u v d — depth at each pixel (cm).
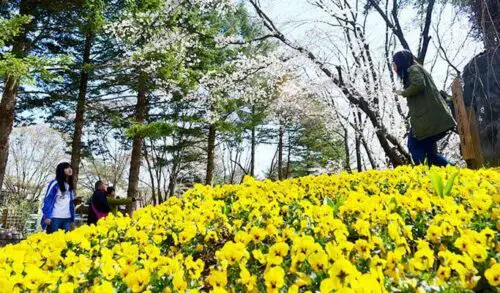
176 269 169
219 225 270
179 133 1619
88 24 1045
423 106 459
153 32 979
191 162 2473
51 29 1094
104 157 2058
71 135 1623
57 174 580
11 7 1041
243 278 148
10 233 941
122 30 1017
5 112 935
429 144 472
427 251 150
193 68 1468
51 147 2873
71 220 587
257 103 1678
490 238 174
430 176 311
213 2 989
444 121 454
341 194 339
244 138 2492
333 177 483
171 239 267
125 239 269
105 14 1229
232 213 310
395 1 894
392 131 914
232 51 1579
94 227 284
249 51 1512
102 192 703
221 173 2939
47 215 564
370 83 880
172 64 1119
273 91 1340
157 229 259
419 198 253
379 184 398
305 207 258
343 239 181
